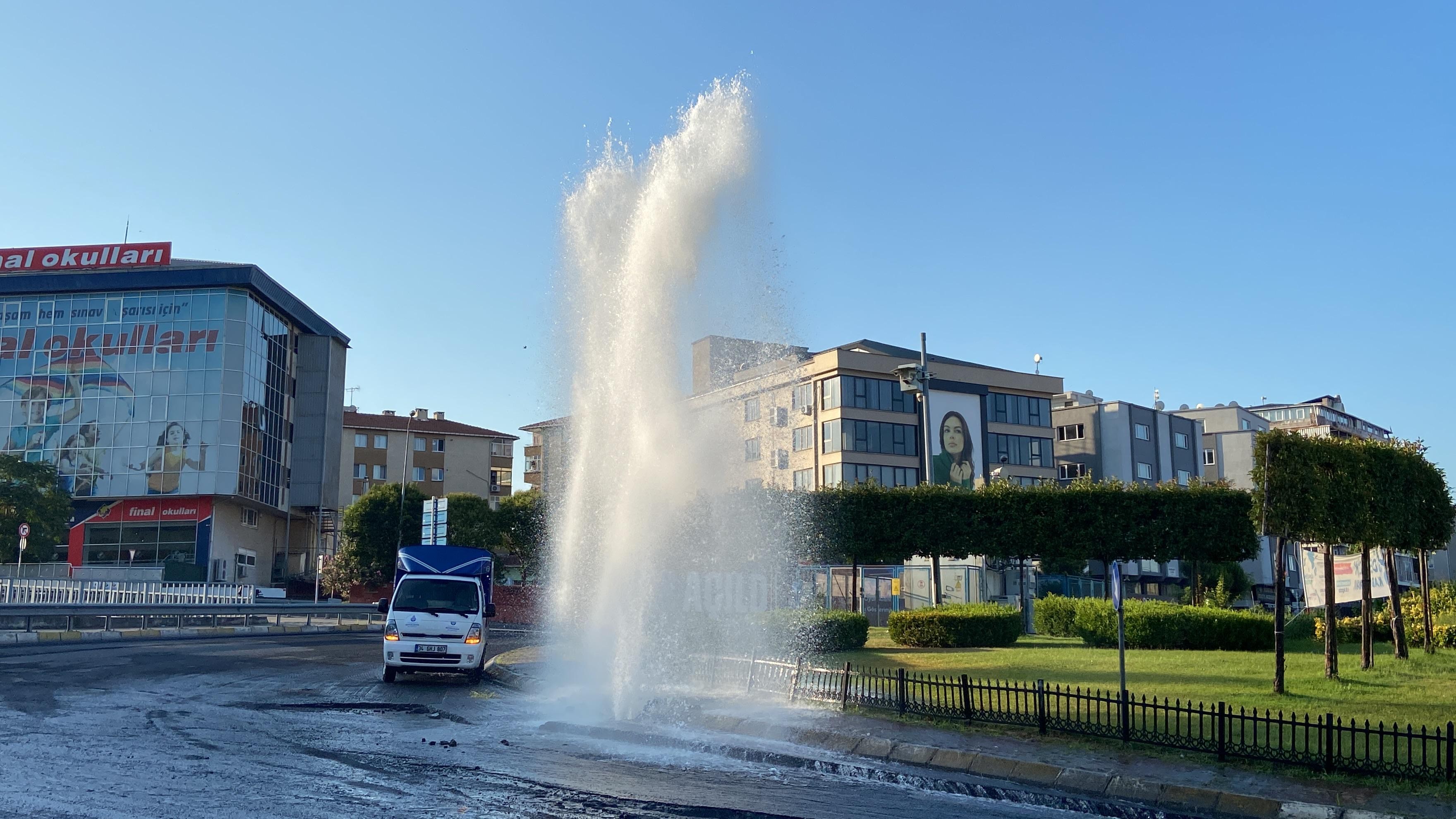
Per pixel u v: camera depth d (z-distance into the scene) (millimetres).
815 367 76438
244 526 75500
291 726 13125
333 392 84188
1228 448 96938
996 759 10570
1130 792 9508
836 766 10891
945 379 79000
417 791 9242
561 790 9453
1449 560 67062
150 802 8406
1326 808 8570
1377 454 16281
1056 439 92812
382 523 68562
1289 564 79750
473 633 19172
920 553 38906
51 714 13336
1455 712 12344
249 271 71688
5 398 71500
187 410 71062
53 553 68375
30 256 72500
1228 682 15281
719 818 8594
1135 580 74625
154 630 33875
